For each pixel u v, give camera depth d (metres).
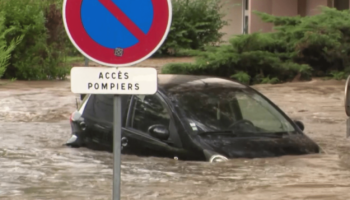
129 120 23.20
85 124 24.69
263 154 21.33
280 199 17.05
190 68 57.47
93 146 24.22
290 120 23.66
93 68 12.90
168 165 20.94
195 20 98.88
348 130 16.36
